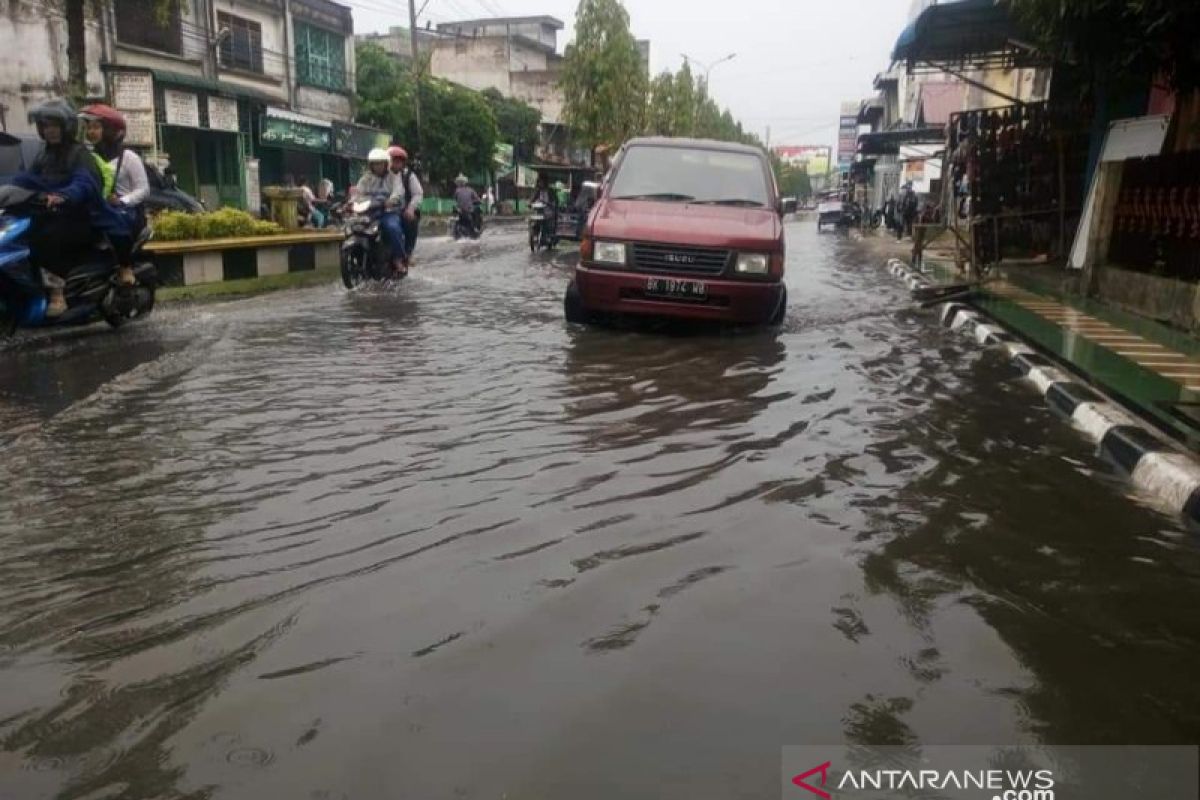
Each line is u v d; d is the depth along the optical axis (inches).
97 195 292.7
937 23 494.9
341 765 77.7
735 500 145.1
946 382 246.1
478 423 190.4
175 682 90.9
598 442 177.0
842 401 217.9
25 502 142.3
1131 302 371.2
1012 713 87.2
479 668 93.4
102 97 906.7
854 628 103.4
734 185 344.8
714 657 96.3
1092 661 97.5
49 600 108.8
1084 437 191.9
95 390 221.3
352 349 277.4
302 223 858.8
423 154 1609.3
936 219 932.6
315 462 163.0
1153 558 126.8
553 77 2463.1
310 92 1370.6
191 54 1093.1
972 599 111.8
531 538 128.1
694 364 259.3
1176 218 343.0
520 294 429.1
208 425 188.1
